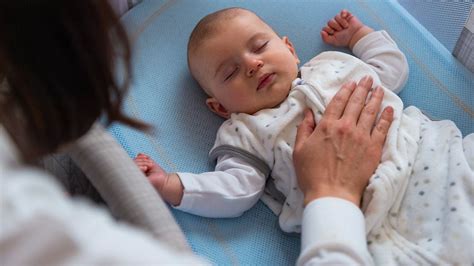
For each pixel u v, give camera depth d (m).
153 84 1.14
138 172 0.63
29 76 0.39
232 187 0.94
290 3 1.30
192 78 1.17
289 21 1.27
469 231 0.75
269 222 0.97
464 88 1.12
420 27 1.24
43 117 0.42
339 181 0.80
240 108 1.06
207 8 1.28
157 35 1.22
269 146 0.98
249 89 1.04
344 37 1.20
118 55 0.43
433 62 1.17
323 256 0.63
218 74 1.07
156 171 0.96
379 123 0.91
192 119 1.11
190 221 0.96
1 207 0.29
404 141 0.91
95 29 0.39
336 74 1.05
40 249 0.28
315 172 0.81
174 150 1.06
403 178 0.86
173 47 1.21
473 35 1.09
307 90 1.01
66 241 0.29
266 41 1.08
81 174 0.72
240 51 1.05
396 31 1.23
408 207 0.85
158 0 1.28
